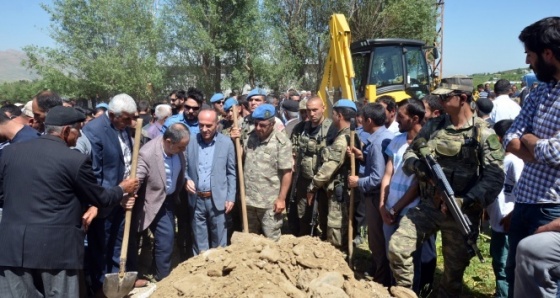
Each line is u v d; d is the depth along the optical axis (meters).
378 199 4.31
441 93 3.37
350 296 3.24
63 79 17.25
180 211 5.23
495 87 7.70
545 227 2.60
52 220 3.21
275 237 4.86
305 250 3.62
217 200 4.69
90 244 4.29
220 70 20.80
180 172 4.52
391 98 5.14
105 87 17.19
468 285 4.73
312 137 5.06
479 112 6.81
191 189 4.68
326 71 9.93
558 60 2.60
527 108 2.90
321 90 10.14
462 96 3.35
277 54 21.22
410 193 3.83
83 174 3.30
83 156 3.32
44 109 4.53
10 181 3.23
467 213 3.46
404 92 9.77
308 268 3.49
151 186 4.30
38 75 17.78
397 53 9.87
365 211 4.62
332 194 4.66
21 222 3.17
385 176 4.12
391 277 4.29
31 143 3.30
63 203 3.27
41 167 3.20
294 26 22.05
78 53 16.92
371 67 9.70
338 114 4.60
